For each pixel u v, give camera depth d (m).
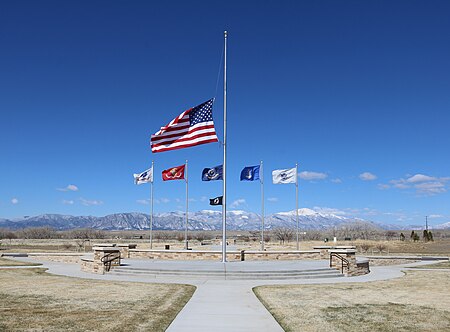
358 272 24.17
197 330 10.32
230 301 14.51
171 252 31.59
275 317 11.93
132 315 11.93
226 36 26.20
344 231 137.75
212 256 31.09
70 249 58.44
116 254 24.42
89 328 10.36
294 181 38.72
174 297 15.19
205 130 24.45
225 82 26.17
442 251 59.59
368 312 12.69
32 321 10.99
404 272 26.38
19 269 26.64
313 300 14.79
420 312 12.72
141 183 40.94
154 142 25.00
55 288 17.28
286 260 30.83
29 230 138.00
